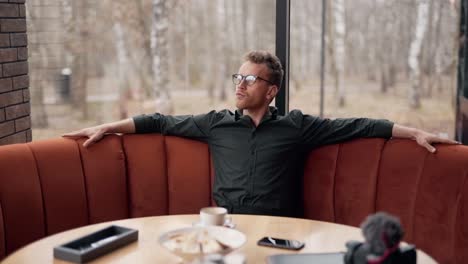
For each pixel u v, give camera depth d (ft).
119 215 9.32
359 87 12.41
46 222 8.57
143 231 6.31
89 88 13.25
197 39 15.51
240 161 8.99
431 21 11.88
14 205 8.20
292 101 11.75
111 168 9.25
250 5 13.32
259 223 6.64
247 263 5.43
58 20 12.33
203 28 15.49
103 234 6.03
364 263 4.59
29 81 11.14
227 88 17.53
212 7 15.35
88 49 13.44
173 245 5.28
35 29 11.85
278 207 8.86
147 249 5.77
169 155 9.64
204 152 9.57
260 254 5.66
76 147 9.07
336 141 9.32
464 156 8.30
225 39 15.21
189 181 9.54
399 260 4.60
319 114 12.26
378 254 4.54
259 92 9.04
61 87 12.57
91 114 13.46
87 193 9.02
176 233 5.63
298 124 9.16
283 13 10.87
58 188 8.71
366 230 4.61
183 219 6.75
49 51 12.35
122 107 14.34
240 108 9.13
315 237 6.17
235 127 9.21
